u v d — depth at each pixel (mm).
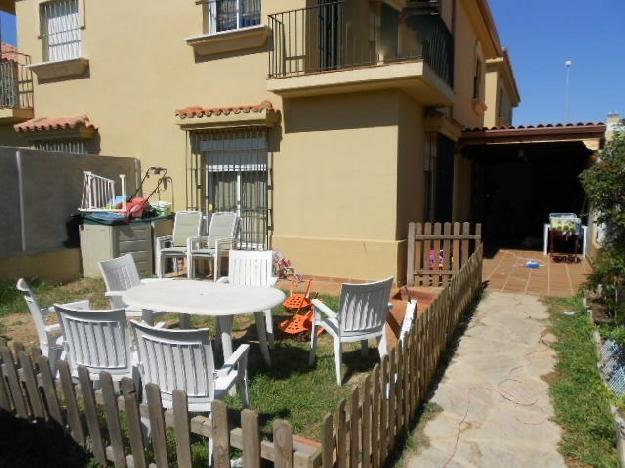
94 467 2953
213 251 8008
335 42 8492
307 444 2699
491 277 8578
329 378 4449
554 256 10781
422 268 7602
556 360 4852
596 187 5086
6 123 11352
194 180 9039
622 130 5812
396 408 3354
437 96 7816
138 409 2668
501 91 18109
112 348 3336
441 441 3475
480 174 14961
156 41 9312
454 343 5316
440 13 9312
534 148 12156
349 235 7656
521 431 3605
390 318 5289
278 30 7973
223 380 3258
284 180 8125
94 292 7684
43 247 8180
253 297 4410
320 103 7723
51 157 8289
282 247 8117
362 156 7480
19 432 3295
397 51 8969
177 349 2982
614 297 5484
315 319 4695
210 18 8852
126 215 8445
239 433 2307
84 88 10242
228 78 8625
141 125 9617
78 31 10320
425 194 9086
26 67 10617
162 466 2623
